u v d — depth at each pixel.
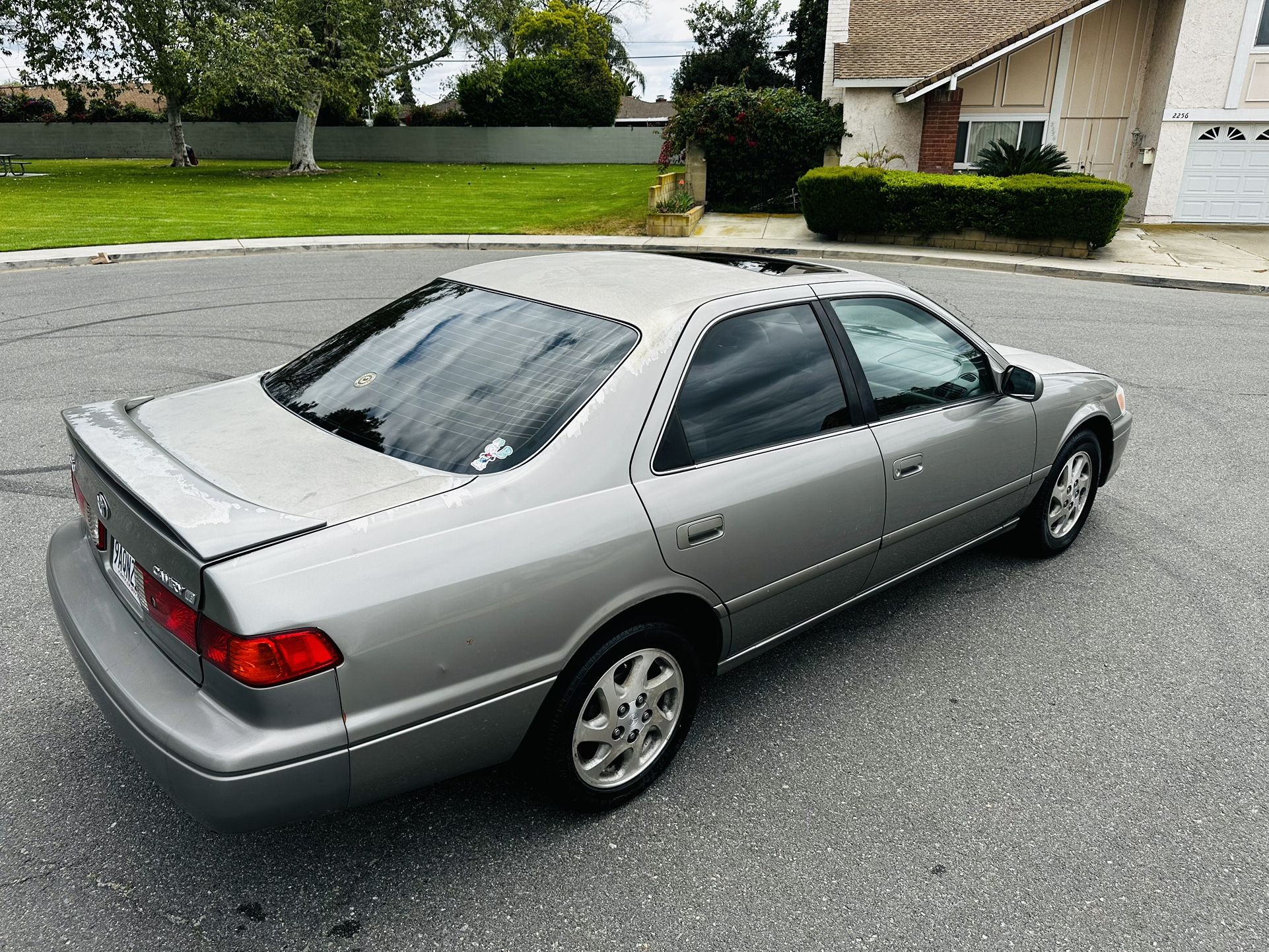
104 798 2.87
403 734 2.27
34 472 5.38
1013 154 17.98
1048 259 15.37
